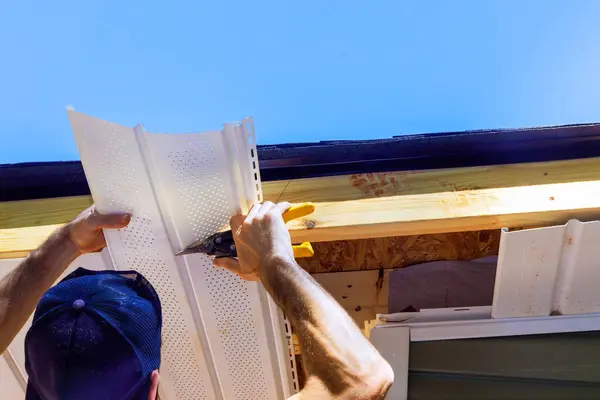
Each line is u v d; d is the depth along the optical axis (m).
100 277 1.43
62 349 1.28
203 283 1.62
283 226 1.36
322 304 1.15
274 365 1.84
